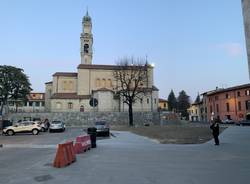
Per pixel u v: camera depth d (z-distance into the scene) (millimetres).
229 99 79688
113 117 67938
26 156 14836
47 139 27641
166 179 8820
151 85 81062
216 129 19891
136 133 34344
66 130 46406
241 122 60938
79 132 39875
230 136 26312
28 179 8906
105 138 28656
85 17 95438
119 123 68000
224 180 8633
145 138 27172
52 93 84625
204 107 98750
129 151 16734
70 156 12203
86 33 93812
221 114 83375
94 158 13742
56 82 83688
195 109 118562
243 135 26828
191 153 15531
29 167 11227
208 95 92500
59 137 30172
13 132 36469
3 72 62375
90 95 80625
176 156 14344
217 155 14562
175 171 10172
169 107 131750
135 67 59125
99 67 84438
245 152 15695
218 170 10344
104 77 83750
